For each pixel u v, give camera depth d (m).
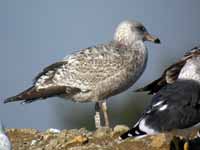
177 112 14.49
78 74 18.16
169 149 15.38
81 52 18.42
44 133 16.84
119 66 18.03
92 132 16.50
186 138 14.99
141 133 14.44
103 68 18.06
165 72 15.98
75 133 16.48
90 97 18.28
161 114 14.52
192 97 14.63
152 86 16.09
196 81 14.91
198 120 14.59
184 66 15.27
